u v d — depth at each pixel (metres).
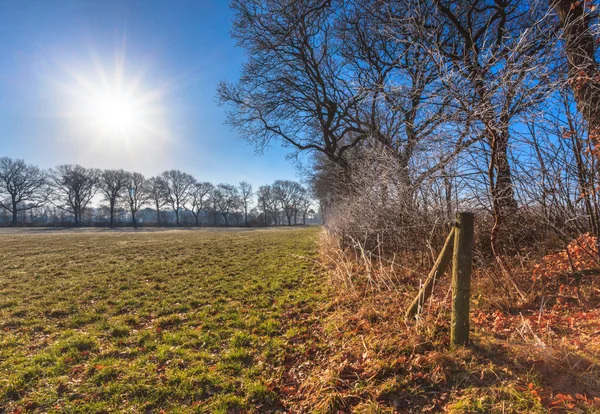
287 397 2.82
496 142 3.85
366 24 10.25
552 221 4.30
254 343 3.91
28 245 16.70
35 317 5.14
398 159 6.68
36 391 2.98
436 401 2.39
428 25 6.91
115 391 2.94
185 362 3.47
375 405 2.44
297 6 11.80
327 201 19.34
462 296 2.91
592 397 2.13
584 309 3.37
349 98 12.91
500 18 8.12
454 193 5.23
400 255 6.63
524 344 2.83
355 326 3.95
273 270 8.66
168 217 86.50
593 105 3.55
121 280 7.80
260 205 92.31
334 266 8.14
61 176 66.81
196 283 7.38
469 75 4.09
